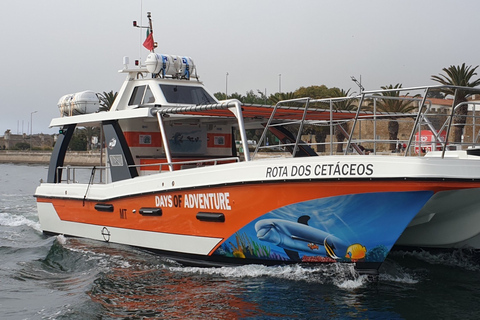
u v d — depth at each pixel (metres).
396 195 6.81
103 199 10.26
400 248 9.20
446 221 8.20
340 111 9.88
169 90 10.60
